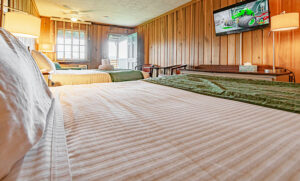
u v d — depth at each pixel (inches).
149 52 240.8
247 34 126.2
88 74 107.5
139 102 40.2
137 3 174.9
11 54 20.3
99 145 19.8
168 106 37.1
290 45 104.7
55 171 14.7
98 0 168.1
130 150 18.9
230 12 132.0
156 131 23.9
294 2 101.4
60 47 234.2
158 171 15.5
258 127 25.3
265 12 111.7
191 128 25.0
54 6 185.5
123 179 14.4
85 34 248.4
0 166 13.1
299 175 14.9
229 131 23.9
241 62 130.5
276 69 106.5
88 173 15.0
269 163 16.6
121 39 280.4
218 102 40.9
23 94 17.2
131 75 126.0
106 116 29.8
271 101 38.3
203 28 159.0
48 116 26.8
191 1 168.4
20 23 80.7
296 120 28.2
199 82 66.4
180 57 186.2
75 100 41.1
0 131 13.5
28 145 15.1
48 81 89.0
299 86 53.9
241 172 15.3
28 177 13.6
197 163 16.6
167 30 204.1
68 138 21.3
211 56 152.9
